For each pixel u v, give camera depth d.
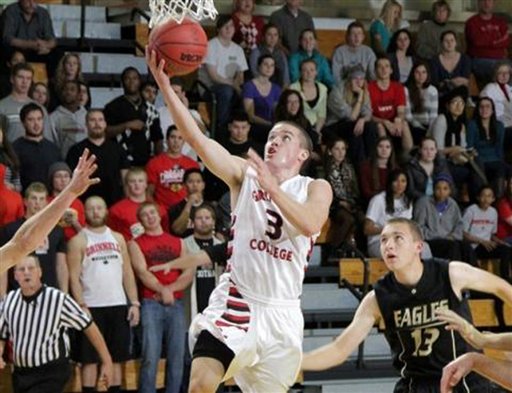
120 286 15.46
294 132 9.08
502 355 11.60
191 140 8.77
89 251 15.29
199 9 8.84
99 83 21.20
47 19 20.44
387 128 20.67
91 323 14.14
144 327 15.56
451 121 21.06
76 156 17.25
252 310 8.79
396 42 22.47
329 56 24.53
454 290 10.79
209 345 8.72
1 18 20.17
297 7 22.16
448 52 22.95
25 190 16.59
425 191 19.53
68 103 18.58
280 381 8.96
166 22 8.70
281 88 20.56
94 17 22.91
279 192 8.14
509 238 19.94
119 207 16.30
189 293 15.80
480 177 20.48
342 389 17.55
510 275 19.33
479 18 23.81
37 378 13.97
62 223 15.54
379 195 18.86
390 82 21.08
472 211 19.67
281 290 8.84
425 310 10.77
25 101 18.12
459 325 8.82
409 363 10.95
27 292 13.94
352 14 25.36
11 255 6.80
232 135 18.70
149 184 17.67
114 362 15.35
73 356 15.15
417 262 10.79
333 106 20.78
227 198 17.48
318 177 19.42
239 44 21.62
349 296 18.72
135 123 18.67
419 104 21.52
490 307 18.56
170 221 16.83
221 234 16.77
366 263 18.14
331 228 18.97
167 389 15.76
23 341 13.89
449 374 7.72
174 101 8.65
